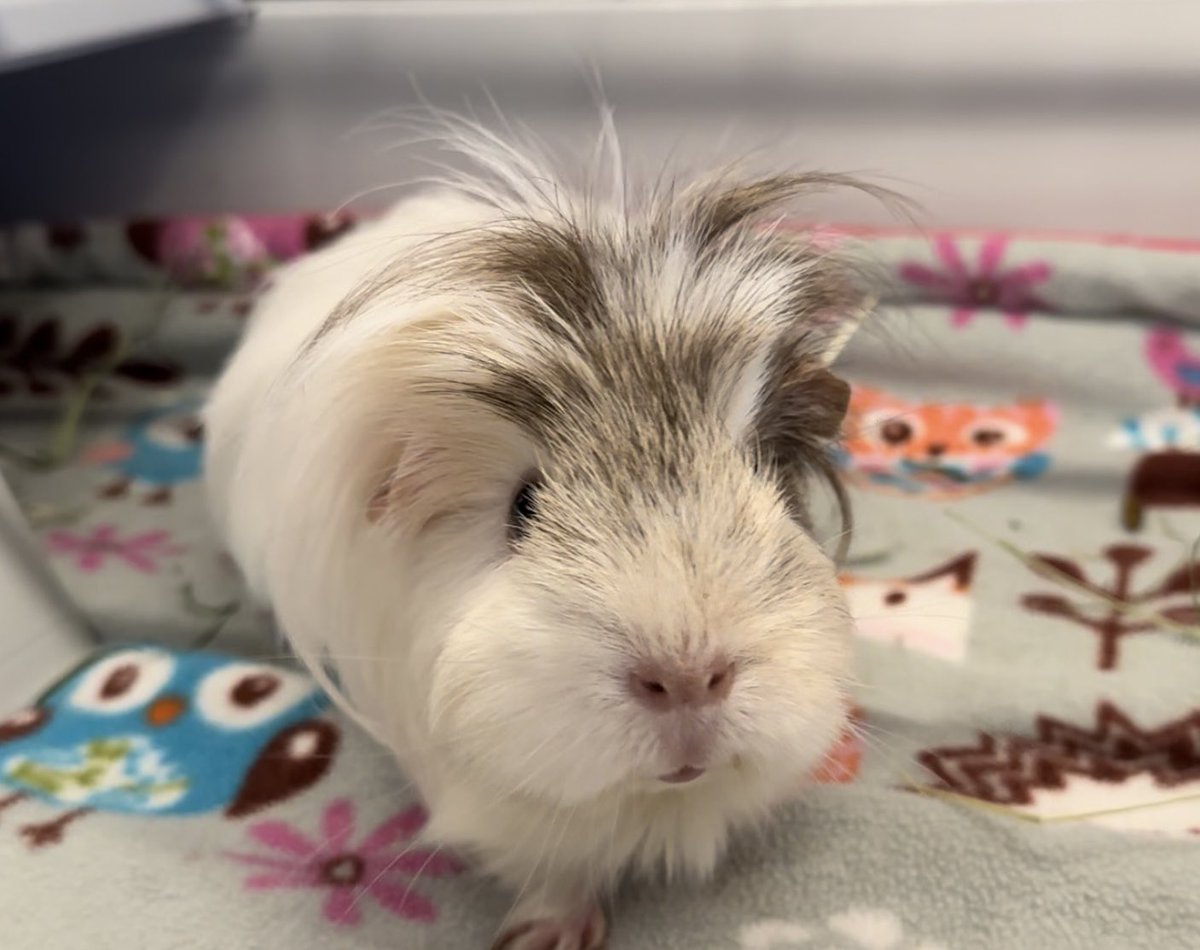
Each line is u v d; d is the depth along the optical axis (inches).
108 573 9.7
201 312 12.7
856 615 8.7
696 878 6.5
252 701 7.9
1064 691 7.6
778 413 5.9
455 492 5.6
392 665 6.2
